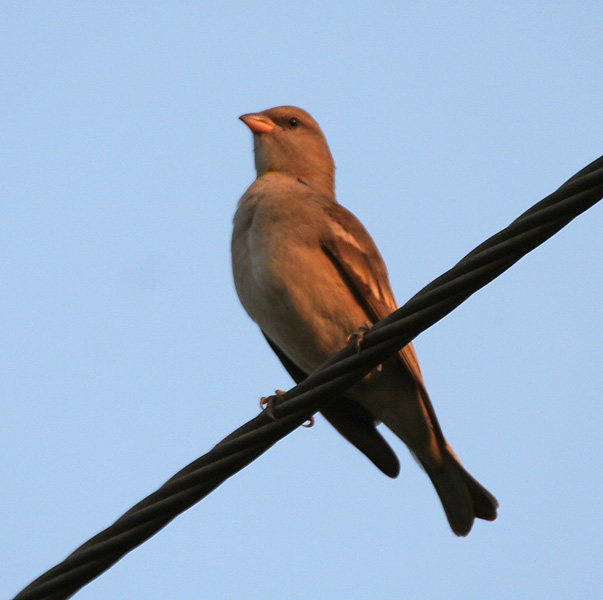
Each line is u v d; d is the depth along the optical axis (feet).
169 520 23.84
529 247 22.09
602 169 21.07
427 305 22.89
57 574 23.24
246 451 24.23
